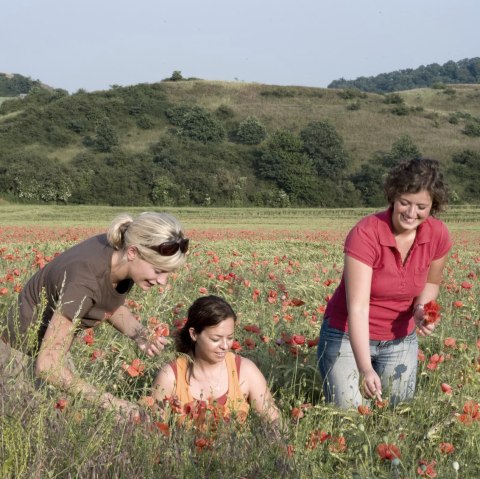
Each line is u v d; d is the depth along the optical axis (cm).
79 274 358
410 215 429
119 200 8775
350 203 9250
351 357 468
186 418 352
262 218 6569
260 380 440
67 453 290
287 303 698
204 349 418
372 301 470
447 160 10025
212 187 9012
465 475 355
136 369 395
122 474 290
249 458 318
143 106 10969
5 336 378
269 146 9556
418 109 12144
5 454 280
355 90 12706
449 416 411
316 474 334
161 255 354
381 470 346
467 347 560
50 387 337
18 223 5431
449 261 1748
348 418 400
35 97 12138
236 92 12331
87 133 10381
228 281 896
